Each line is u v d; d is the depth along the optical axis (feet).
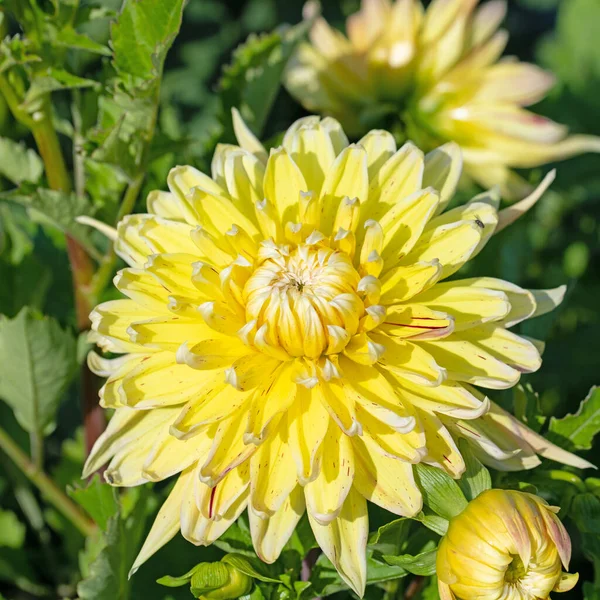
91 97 1.82
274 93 2.00
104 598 1.62
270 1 3.16
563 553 1.42
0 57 1.65
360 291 1.49
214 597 1.49
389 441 1.45
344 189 1.55
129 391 1.48
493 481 1.65
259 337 1.46
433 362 1.45
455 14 2.09
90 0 1.91
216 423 1.48
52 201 1.70
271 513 1.43
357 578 1.44
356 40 2.19
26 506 2.11
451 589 1.46
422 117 2.14
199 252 1.56
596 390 1.63
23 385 1.80
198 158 2.04
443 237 1.53
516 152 2.11
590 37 2.71
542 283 2.38
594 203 2.72
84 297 1.86
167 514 1.50
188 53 3.09
